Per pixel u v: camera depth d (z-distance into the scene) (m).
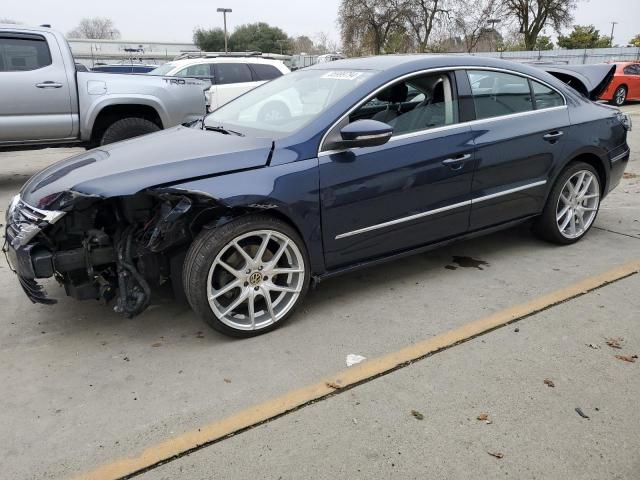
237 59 10.96
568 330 3.31
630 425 2.48
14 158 9.75
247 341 3.25
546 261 4.39
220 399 2.71
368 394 2.73
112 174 2.97
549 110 4.35
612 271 4.16
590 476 2.20
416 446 2.37
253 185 3.05
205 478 2.21
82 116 7.01
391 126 3.52
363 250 3.57
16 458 2.33
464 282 4.02
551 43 48.19
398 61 3.78
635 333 3.27
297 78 4.21
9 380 2.89
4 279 4.20
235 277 3.16
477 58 4.03
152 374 2.93
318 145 3.28
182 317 3.56
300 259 3.31
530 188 4.27
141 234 3.06
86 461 2.31
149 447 2.39
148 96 7.33
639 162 8.38
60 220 2.98
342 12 38.25
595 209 4.82
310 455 2.33
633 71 18.70
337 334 3.31
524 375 2.86
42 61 6.71
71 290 3.16
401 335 3.29
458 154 3.77
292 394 2.73
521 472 2.22
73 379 2.89
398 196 3.57
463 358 3.03
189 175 2.98
